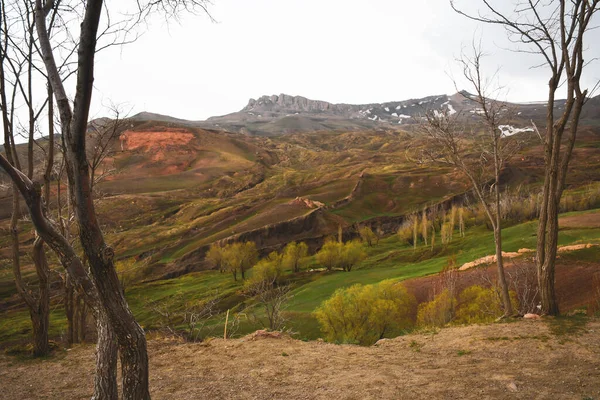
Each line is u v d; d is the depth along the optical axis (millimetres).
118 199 158625
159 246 112562
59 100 4285
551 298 11438
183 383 8508
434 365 8359
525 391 6438
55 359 11398
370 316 31000
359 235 108312
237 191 199875
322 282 59062
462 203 120500
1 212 120188
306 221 110312
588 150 193125
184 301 61375
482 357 8484
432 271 53375
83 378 9688
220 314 49094
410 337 11242
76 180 4156
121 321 4406
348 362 9195
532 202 88750
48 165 10359
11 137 9984
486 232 83000
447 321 27734
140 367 4527
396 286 33562
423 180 147125
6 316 62938
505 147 14289
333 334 31766
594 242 39688
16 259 11656
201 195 189625
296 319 40938
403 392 6906
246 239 103000
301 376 8398
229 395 7605
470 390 6703
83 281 4895
